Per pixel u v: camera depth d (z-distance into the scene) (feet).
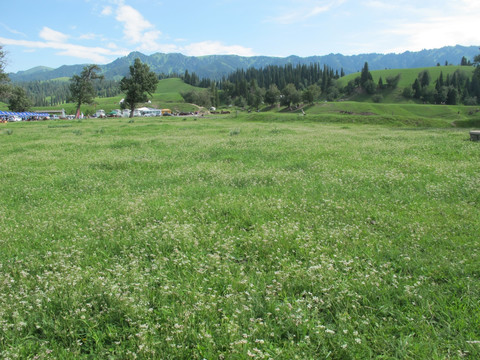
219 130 105.81
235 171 40.75
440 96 541.75
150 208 26.78
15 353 10.93
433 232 20.07
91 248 20.04
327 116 159.74
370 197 28.27
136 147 67.51
